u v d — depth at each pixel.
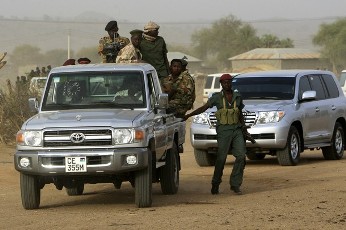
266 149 41.25
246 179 36.00
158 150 28.64
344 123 47.66
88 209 27.67
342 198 27.91
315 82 45.59
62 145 26.33
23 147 26.66
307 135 43.41
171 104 33.09
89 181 27.44
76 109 28.69
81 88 29.11
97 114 27.28
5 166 42.12
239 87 43.91
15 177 38.12
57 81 29.30
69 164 26.14
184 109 33.44
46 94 29.16
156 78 30.84
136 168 26.27
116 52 34.97
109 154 26.08
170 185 31.02
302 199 28.00
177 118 32.62
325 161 45.38
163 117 29.58
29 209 27.80
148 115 27.95
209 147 41.91
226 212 25.30
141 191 26.89
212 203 28.17
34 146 26.50
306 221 23.27
